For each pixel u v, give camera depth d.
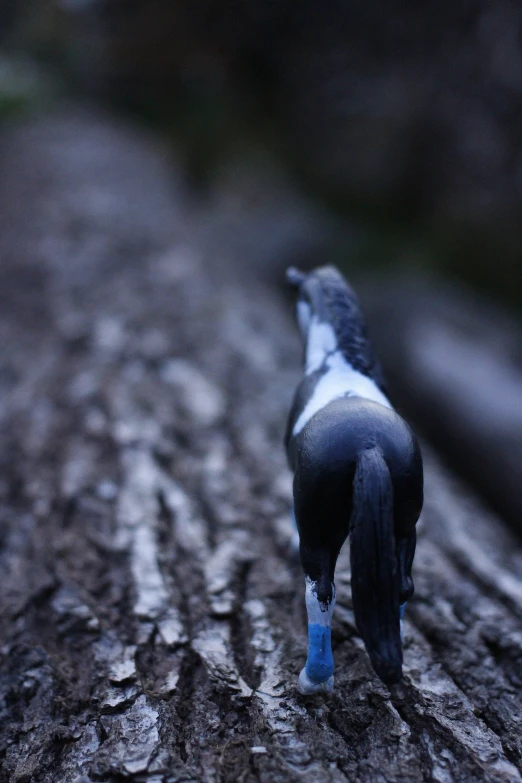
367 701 1.47
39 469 2.50
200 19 8.66
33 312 3.88
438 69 6.88
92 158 7.08
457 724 1.43
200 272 4.50
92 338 3.43
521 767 1.36
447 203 7.15
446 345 5.14
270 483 2.39
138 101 9.49
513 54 6.01
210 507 2.26
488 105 6.44
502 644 1.70
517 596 1.92
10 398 3.01
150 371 3.14
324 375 1.45
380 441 1.21
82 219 5.20
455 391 4.60
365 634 1.12
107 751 1.37
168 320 3.68
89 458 2.51
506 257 6.50
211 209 7.95
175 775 1.31
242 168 8.42
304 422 1.38
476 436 4.25
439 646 1.71
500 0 5.97
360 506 1.13
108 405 2.84
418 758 1.34
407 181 7.58
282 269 6.85
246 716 1.46
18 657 1.69
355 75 7.79
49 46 10.14
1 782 1.37
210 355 3.34
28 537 2.15
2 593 1.91
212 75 9.13
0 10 10.90
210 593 1.84
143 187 6.54
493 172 6.61
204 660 1.61
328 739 1.37
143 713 1.47
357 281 6.71
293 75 8.42
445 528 2.30
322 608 1.29
